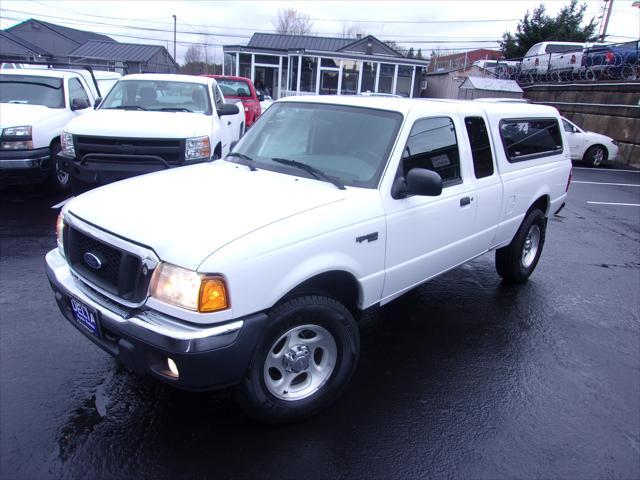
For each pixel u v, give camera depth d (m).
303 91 25.64
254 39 35.47
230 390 3.23
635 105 17.75
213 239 2.53
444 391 3.50
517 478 2.74
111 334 2.77
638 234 8.43
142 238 2.57
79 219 2.96
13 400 3.08
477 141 4.33
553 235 8.03
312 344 3.02
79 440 2.79
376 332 4.31
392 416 3.18
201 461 2.70
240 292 2.51
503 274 5.53
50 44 54.28
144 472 2.60
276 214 2.81
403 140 3.45
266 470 2.67
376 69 25.83
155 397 3.19
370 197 3.22
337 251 2.97
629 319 4.94
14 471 2.54
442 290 5.33
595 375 3.86
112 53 46.38
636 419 3.34
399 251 3.46
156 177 3.51
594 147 16.97
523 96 24.98
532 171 5.11
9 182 8.05
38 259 5.36
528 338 4.38
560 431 3.15
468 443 2.98
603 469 2.85
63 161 6.82
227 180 3.38
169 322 2.49
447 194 3.86
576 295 5.47
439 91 34.69
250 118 15.48
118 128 6.57
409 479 2.68
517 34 35.62
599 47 20.61
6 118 7.37
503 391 3.54
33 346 3.68
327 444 2.89
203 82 8.34
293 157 3.69
